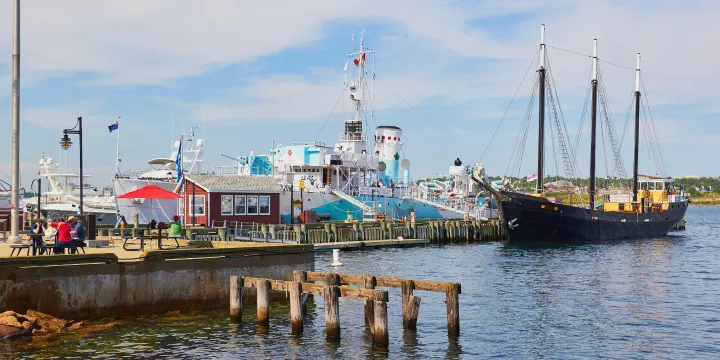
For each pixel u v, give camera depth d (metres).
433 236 75.19
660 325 29.22
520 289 39.03
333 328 24.31
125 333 24.80
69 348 22.77
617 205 94.06
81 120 37.56
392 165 92.50
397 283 25.84
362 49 83.25
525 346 25.20
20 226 51.56
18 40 31.22
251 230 55.38
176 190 59.41
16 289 24.38
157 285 27.58
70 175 75.12
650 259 59.09
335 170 78.62
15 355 21.88
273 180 63.47
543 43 84.44
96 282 26.08
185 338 24.48
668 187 99.62
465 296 36.34
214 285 29.16
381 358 22.77
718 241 85.19
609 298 36.00
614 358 23.92
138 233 43.97
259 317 26.11
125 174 61.22
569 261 56.28
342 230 65.44
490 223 82.62
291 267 31.70
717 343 26.11
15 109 31.19
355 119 83.56
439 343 24.86
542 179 83.31
